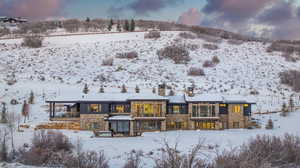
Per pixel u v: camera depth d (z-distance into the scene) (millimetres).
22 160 24281
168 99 42094
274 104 55094
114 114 42719
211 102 42938
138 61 83062
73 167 20031
